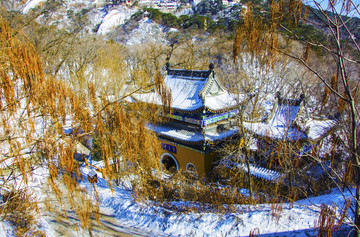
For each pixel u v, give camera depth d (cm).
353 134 714
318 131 1861
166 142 2867
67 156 1091
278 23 666
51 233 1280
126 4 10862
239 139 2484
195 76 2886
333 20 630
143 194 1791
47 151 1092
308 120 1991
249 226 1278
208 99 2661
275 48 684
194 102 2694
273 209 1356
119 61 4319
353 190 1476
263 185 2069
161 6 12975
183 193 1978
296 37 659
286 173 1517
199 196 1909
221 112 2630
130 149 1435
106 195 1850
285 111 2202
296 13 620
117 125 1346
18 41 1028
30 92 1066
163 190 1931
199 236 1306
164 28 9038
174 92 2970
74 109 1235
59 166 1147
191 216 1501
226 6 10681
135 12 10300
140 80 3102
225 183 2336
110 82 3084
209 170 2570
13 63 1003
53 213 1445
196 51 6172
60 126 1198
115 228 1460
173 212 1574
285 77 2588
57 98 1215
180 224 1440
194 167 2642
